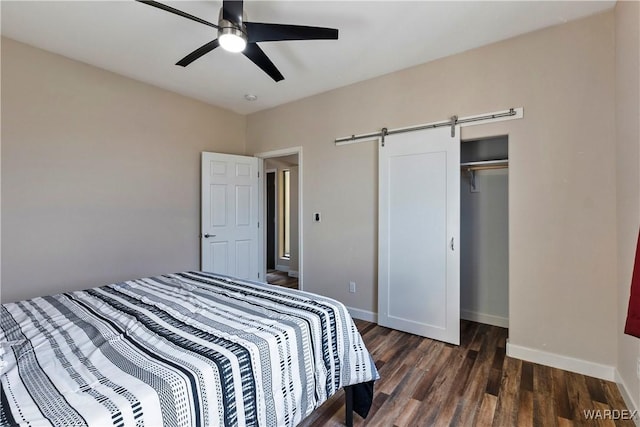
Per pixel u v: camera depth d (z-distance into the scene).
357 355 1.66
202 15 2.20
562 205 2.25
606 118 2.10
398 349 2.61
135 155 3.24
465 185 3.33
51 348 1.16
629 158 1.83
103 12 2.15
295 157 5.13
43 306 1.68
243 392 1.09
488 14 2.16
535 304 2.36
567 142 2.23
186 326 1.37
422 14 2.16
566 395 1.94
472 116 2.61
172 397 0.91
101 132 2.99
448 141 2.72
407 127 2.95
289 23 2.26
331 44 2.56
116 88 3.09
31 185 2.57
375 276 3.23
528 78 2.38
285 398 1.25
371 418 1.74
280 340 1.27
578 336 2.21
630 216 1.83
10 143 2.47
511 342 2.46
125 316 1.51
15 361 1.06
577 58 2.19
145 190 3.32
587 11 2.11
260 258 4.37
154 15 2.18
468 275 3.33
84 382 0.93
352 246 3.38
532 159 2.36
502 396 1.94
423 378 2.15
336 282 3.52
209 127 3.96
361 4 2.06
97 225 2.96
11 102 2.47
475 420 1.72
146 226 3.33
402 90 3.01
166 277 2.37
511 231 2.44
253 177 4.27
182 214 3.67
